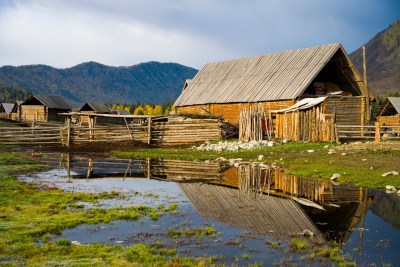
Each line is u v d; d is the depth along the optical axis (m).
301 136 38.69
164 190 20.41
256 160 30.56
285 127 40.31
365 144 33.06
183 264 10.02
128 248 11.27
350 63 46.47
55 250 10.95
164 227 13.57
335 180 22.20
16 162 30.53
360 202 17.20
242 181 22.86
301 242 11.83
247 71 57.19
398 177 21.22
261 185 21.58
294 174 24.56
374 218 14.70
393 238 12.41
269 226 13.77
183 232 12.95
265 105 49.06
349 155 28.44
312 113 38.03
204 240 12.21
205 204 17.14
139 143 44.47
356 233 12.97
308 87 50.12
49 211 15.14
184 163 30.91
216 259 10.62
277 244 11.84
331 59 48.66
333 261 10.49
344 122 46.56
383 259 10.62
